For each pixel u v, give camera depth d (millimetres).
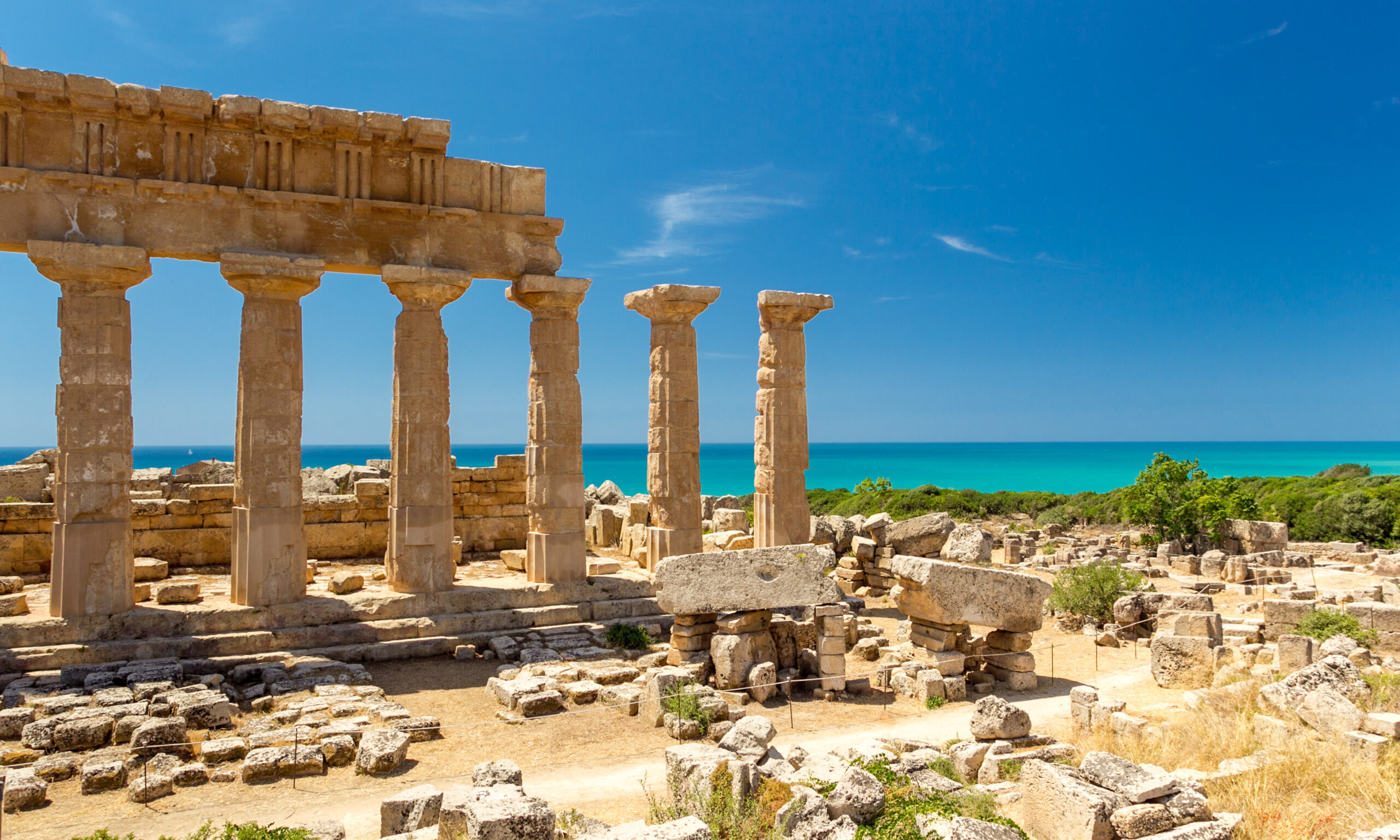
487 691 14523
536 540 19328
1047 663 17156
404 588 17781
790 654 15242
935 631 15422
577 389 19688
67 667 14281
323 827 8695
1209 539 35375
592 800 10031
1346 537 39531
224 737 11633
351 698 13391
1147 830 7625
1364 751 10000
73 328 15539
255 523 16531
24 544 20844
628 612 18906
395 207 18016
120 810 9719
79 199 15867
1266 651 16406
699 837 6777
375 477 28391
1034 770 8406
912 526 23000
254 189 16953
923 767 9562
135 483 24859
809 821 7914
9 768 10359
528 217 19484
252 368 16703
